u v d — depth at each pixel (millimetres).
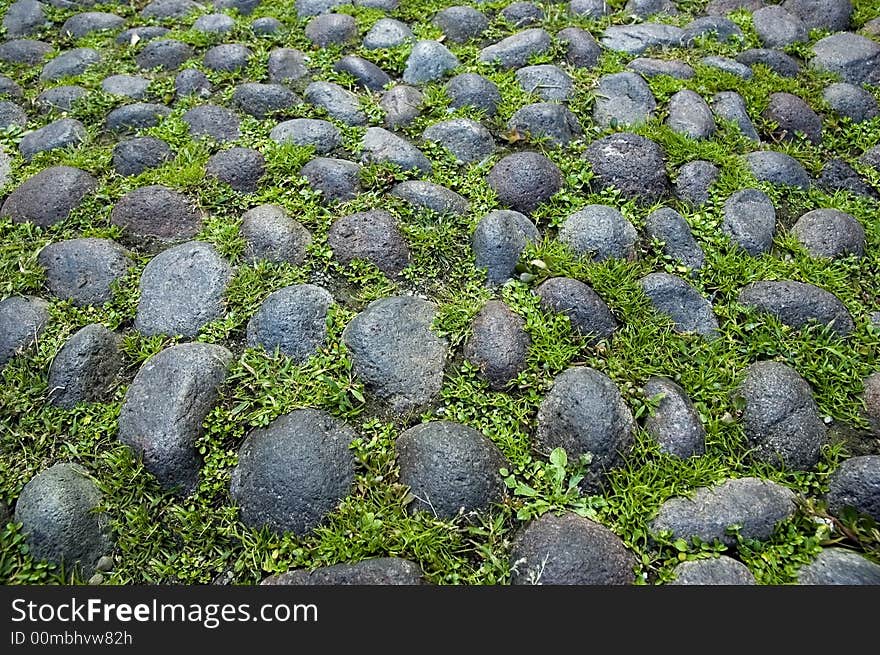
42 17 4566
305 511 2242
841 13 4359
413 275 2961
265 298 2816
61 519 2197
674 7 4516
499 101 3734
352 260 2973
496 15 4438
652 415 2473
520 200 3221
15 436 2459
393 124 3650
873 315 2887
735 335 2801
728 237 3143
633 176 3295
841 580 2090
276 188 3262
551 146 3480
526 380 2572
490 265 2943
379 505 2262
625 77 3797
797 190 3381
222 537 2275
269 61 4047
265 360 2627
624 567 2129
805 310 2834
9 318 2746
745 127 3641
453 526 2230
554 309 2748
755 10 4438
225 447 2445
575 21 4305
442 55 3975
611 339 2732
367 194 3238
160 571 2199
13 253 3004
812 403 2555
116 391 2602
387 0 4523
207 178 3318
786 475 2400
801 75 3998
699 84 3822
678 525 2219
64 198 3201
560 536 2156
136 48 4227
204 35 4258
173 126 3609
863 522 2244
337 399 2516
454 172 3404
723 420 2488
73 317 2799
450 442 2336
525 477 2361
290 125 3561
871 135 3682
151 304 2811
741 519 2215
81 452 2420
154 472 2357
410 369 2598
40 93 3902
